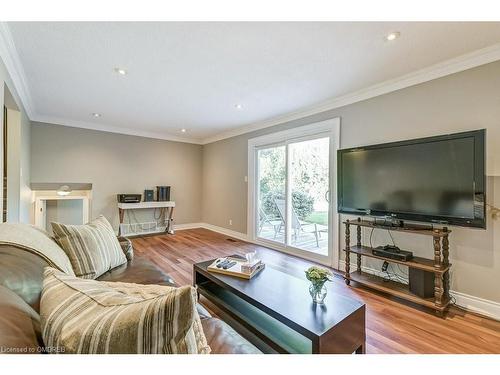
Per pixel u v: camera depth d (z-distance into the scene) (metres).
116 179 4.95
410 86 2.54
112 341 0.52
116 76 2.59
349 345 1.35
